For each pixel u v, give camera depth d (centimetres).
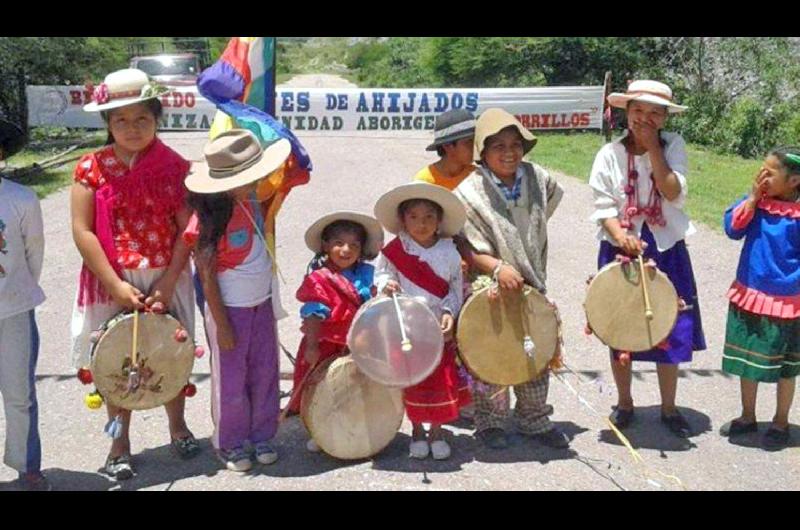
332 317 450
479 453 475
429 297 453
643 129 466
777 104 2003
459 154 492
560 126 1625
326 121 1439
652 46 2394
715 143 2003
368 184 1379
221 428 452
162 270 436
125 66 2694
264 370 455
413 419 454
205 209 422
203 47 3184
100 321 438
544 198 470
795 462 468
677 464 463
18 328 419
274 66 521
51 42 2116
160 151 434
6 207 411
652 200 482
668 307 474
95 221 427
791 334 478
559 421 523
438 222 454
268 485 434
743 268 488
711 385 583
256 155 429
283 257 919
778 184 471
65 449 486
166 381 435
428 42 3250
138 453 477
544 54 2608
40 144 1983
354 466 457
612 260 497
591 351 648
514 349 455
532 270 463
